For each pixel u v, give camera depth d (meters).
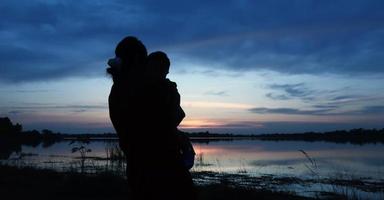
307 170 22.03
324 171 21.59
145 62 3.49
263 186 15.83
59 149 49.47
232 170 22.03
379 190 15.35
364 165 24.70
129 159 3.42
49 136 99.88
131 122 3.30
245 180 17.83
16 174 15.09
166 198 3.27
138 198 3.38
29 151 42.88
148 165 3.28
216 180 17.59
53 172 16.02
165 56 3.48
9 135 85.75
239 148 55.91
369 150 44.94
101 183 11.48
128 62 3.46
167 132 3.28
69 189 11.17
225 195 11.12
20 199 10.23
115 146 17.94
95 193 11.02
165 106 3.26
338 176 19.36
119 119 3.39
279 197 12.54
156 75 3.38
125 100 3.34
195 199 3.45
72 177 12.06
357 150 45.09
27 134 93.81
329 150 45.34
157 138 3.26
